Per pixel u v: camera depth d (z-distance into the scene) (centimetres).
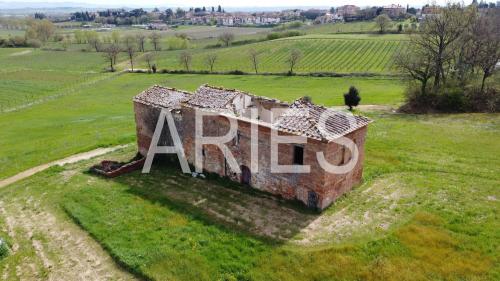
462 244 2136
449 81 5769
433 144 3812
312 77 9000
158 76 10288
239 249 2178
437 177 3039
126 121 5378
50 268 2148
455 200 2631
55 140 4628
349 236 2262
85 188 3019
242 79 9288
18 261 2227
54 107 7181
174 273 2028
